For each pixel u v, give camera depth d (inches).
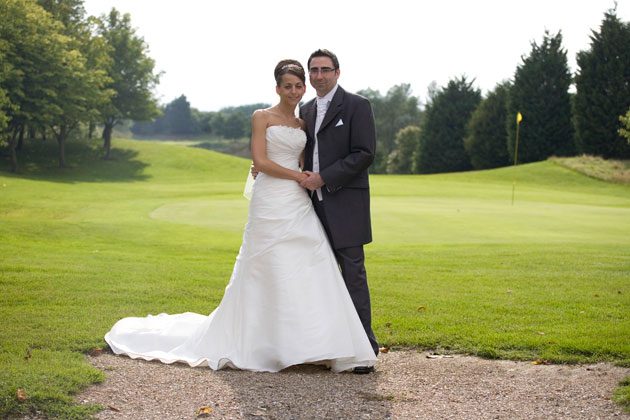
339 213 159.0
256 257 152.6
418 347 171.8
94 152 1913.1
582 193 1243.2
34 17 1429.6
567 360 151.5
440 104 2233.0
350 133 159.8
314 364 156.7
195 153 2016.5
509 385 134.1
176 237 493.4
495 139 2041.1
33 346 156.6
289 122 162.4
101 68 1750.7
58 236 473.7
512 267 323.9
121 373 138.9
